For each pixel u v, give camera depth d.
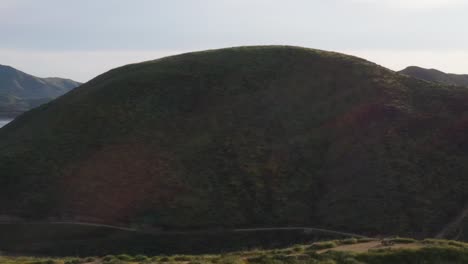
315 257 15.32
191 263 15.00
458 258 15.61
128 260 17.25
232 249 35.69
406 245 17.56
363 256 15.38
